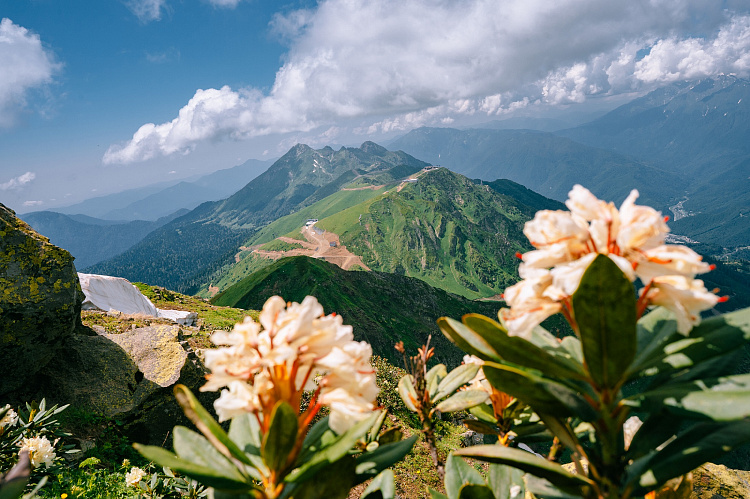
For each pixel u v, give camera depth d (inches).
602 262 38.7
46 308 377.7
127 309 840.9
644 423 54.9
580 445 51.4
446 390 75.2
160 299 1470.2
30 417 236.5
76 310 431.8
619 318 42.4
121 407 399.9
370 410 48.5
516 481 71.2
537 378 47.8
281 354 45.0
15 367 368.8
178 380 435.2
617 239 44.9
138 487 269.7
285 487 50.2
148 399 416.5
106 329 573.0
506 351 50.1
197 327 979.9
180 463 42.9
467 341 53.3
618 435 55.2
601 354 44.9
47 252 389.7
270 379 48.4
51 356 397.4
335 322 51.8
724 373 50.0
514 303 48.7
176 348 464.8
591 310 42.9
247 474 52.6
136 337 471.2
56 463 265.6
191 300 1611.7
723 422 48.3
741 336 44.4
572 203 48.5
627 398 46.8
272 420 43.0
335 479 51.5
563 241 46.3
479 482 71.5
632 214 46.2
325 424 56.5
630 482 49.8
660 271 42.6
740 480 238.4
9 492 36.7
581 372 49.3
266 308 49.4
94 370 421.1
